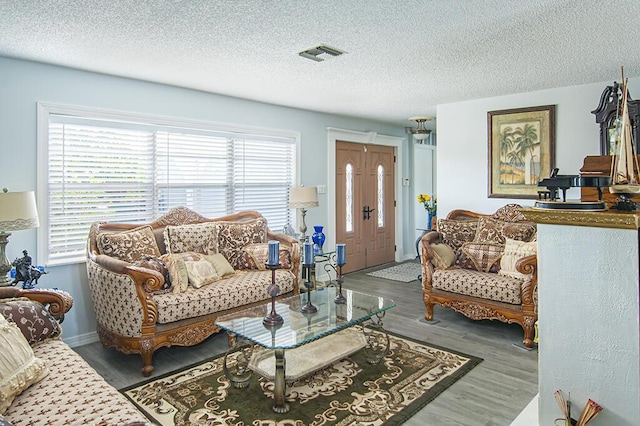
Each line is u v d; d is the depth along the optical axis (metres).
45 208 3.37
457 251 4.35
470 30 2.70
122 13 2.41
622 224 1.44
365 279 5.86
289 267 4.03
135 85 3.85
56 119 3.41
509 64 3.47
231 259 4.07
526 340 3.41
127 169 3.86
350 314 2.96
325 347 3.05
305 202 4.74
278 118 5.12
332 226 5.87
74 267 3.54
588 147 4.17
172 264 3.34
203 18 2.49
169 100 4.09
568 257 1.58
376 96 4.66
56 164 3.45
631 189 1.56
